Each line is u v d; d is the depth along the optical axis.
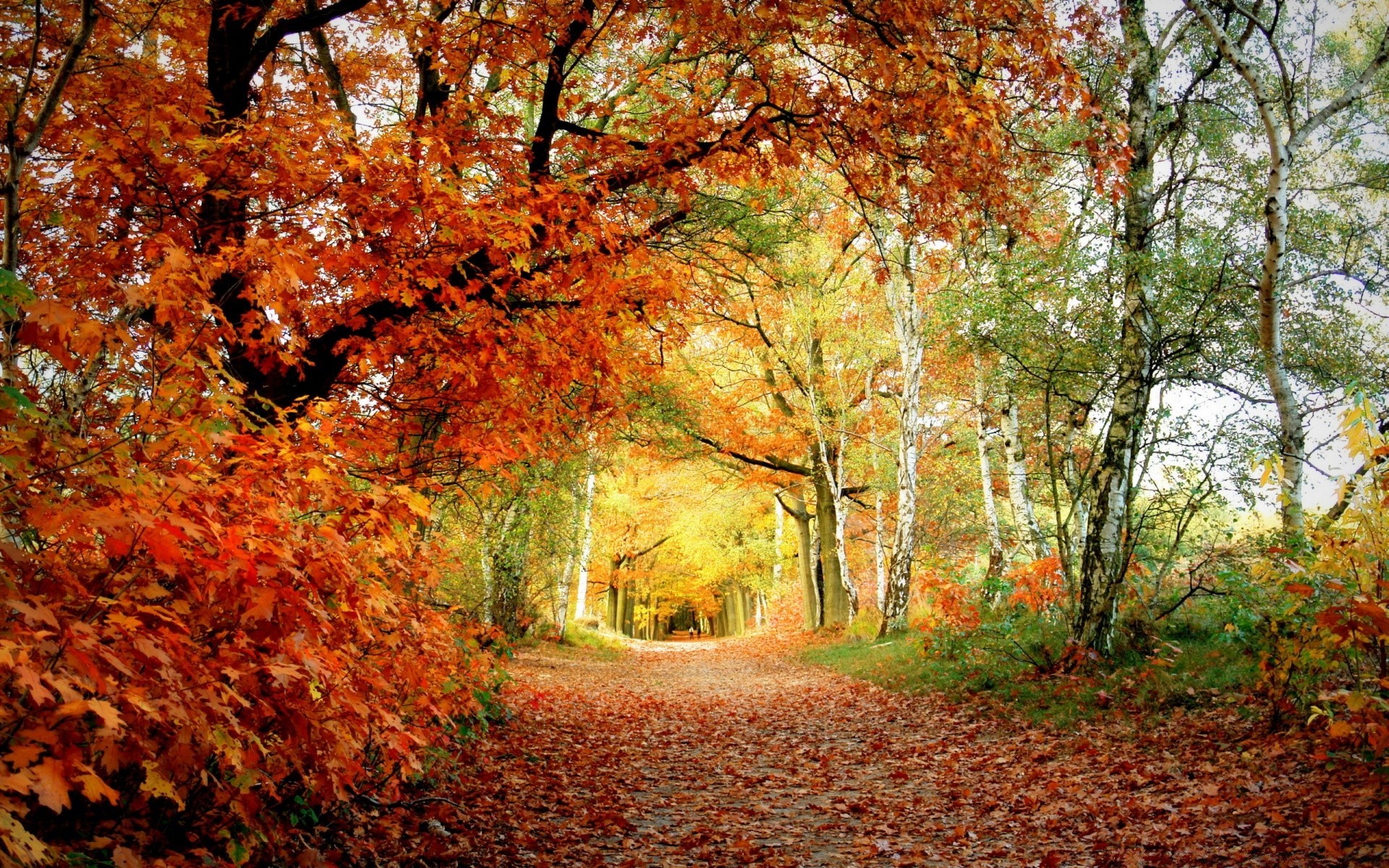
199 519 2.50
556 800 6.53
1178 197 11.34
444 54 6.80
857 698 12.34
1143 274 9.77
